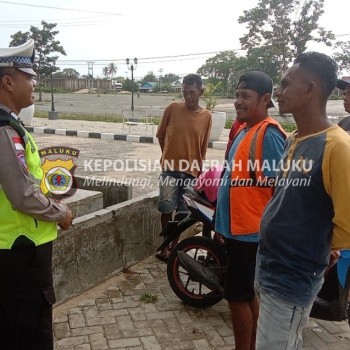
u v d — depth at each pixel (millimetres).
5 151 2061
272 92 2742
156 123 19000
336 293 3027
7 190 2080
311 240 1911
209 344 3207
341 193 1791
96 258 4008
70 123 19406
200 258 3852
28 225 2219
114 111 27359
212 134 13555
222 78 49719
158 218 4848
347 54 32844
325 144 1848
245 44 32125
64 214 2332
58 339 3205
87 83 63531
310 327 3488
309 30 29031
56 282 3604
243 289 2766
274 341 2002
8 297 2227
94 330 3334
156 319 3518
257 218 2680
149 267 4488
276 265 1981
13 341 2303
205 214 3553
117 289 4000
